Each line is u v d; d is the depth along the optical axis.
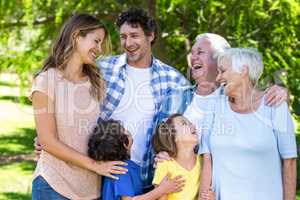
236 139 3.92
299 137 11.04
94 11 10.16
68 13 9.93
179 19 10.51
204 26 10.19
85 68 4.24
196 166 4.22
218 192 4.01
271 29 10.22
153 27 4.75
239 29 10.03
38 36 10.45
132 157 4.60
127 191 4.11
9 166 10.88
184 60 10.45
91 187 4.16
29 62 10.20
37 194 4.09
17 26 10.31
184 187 4.19
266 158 3.89
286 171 3.95
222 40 4.57
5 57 10.28
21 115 18.36
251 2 9.75
